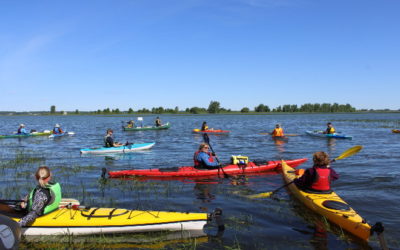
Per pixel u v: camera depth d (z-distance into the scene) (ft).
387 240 15.17
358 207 19.77
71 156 42.86
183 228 16.29
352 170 30.63
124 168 33.99
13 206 16.79
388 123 127.54
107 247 14.60
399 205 20.08
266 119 191.83
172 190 24.39
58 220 15.92
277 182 26.86
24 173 31.04
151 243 15.02
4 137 70.79
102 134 82.12
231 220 17.94
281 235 15.87
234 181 27.35
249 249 14.39
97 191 24.12
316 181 19.84
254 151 46.75
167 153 45.21
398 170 30.58
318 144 54.90
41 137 73.72
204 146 30.17
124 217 16.46
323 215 17.97
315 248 14.46
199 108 395.55
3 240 11.18
